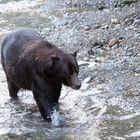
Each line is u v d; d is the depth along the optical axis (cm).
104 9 2442
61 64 1245
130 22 2106
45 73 1270
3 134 1250
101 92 1450
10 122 1316
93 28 2128
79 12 2475
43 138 1212
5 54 1420
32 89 1316
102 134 1202
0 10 2736
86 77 1578
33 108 1404
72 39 2003
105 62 1703
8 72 1412
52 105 1372
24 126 1287
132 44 1833
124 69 1608
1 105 1436
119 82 1503
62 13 2511
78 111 1345
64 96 1448
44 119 1312
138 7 2306
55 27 2253
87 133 1217
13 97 1483
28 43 1367
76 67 1262
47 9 2638
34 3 2836
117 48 1825
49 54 1278
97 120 1280
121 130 1212
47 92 1298
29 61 1305
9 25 2384
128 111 1312
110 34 1983
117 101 1376
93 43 1898
